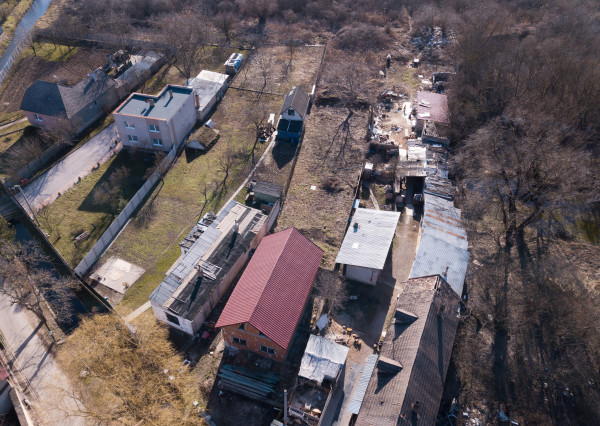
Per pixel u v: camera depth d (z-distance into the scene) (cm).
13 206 5738
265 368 4144
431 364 3641
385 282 4931
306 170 6444
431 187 5756
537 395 4022
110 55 8812
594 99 6312
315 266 4647
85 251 5228
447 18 9869
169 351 4094
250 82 8375
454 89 7450
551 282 4841
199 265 4619
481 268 5072
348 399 3941
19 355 4262
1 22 10406
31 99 6931
